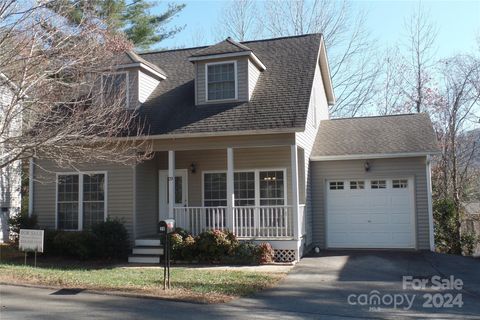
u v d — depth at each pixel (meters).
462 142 26.97
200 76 16.12
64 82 11.67
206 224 15.61
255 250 13.65
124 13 24.33
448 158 26.31
